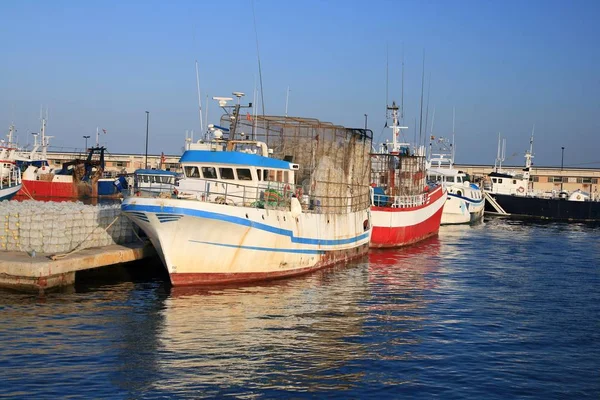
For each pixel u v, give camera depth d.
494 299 25.08
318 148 32.25
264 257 25.50
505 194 78.75
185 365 15.70
